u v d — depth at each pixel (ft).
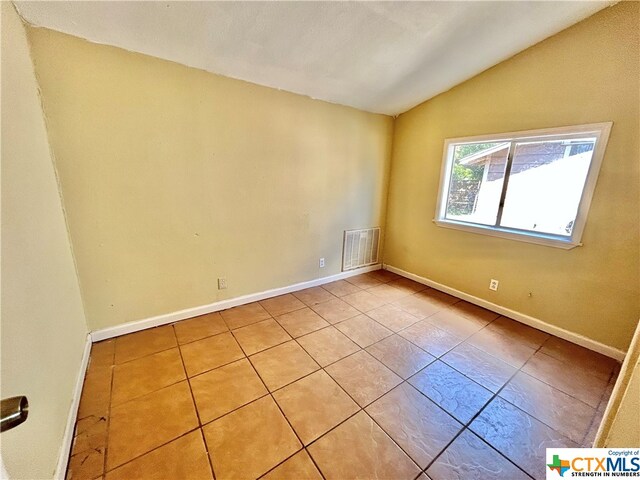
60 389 4.42
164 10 5.17
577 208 7.34
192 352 6.79
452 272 10.53
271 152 8.77
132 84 6.34
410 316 8.93
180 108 7.01
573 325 7.68
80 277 6.48
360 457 4.41
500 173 8.94
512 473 4.24
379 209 12.53
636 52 6.14
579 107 7.03
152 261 7.40
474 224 9.82
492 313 9.24
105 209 6.52
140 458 4.27
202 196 7.79
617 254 6.84
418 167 11.28
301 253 10.41
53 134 5.66
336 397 5.58
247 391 5.65
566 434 4.91
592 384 6.14
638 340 1.94
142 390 5.56
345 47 6.82
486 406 5.49
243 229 8.77
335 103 9.93
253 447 4.51
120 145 6.43
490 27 6.68
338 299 10.02
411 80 8.87
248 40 6.23
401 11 5.84
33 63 5.22
